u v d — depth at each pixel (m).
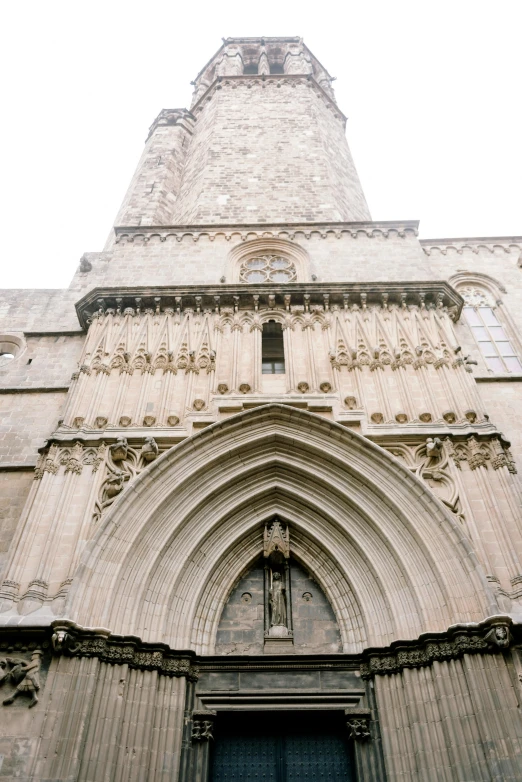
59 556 12.37
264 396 15.99
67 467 13.87
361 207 30.52
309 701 11.93
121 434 14.79
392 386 16.52
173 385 16.48
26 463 15.55
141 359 17.06
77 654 10.94
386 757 10.97
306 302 18.86
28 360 19.06
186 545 13.52
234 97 37.47
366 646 12.66
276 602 13.57
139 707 11.01
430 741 10.66
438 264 23.86
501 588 11.84
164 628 12.32
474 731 10.36
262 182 28.70
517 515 13.04
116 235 23.33
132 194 32.34
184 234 23.28
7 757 9.78
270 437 15.02
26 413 17.09
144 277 20.83
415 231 23.38
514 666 10.79
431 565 12.53
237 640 13.20
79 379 16.20
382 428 15.09
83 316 19.31
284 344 17.89
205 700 11.93
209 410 15.73
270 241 22.75
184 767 11.04
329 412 15.67
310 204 26.97
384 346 17.61
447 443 14.58
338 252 22.20
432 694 11.09
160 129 38.38
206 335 17.92
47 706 10.34
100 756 10.10
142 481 13.55
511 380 17.94
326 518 14.41
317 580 14.09
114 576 12.14
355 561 13.69
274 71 45.44
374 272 21.05
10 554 12.59
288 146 31.69
